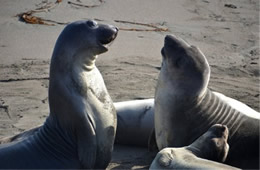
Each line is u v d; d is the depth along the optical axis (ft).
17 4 161.79
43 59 132.67
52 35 146.00
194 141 84.07
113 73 124.57
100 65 129.29
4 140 83.35
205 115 85.10
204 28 157.99
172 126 85.92
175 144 85.92
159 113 87.56
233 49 145.28
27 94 112.88
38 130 82.07
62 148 79.25
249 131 83.66
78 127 78.23
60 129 79.56
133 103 95.81
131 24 155.84
